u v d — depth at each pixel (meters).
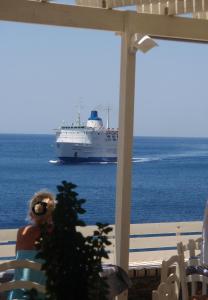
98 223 3.01
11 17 6.66
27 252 5.41
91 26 7.05
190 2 7.36
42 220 5.48
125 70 7.21
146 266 7.89
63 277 2.89
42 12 6.79
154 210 50.97
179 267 4.92
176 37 7.49
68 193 2.97
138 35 7.02
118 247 7.32
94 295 2.96
